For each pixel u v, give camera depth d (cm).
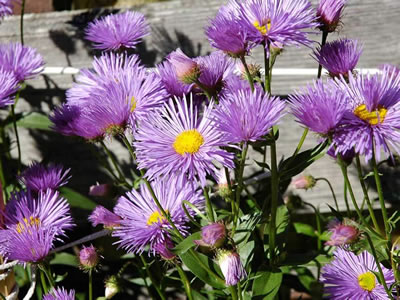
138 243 35
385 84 31
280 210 41
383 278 33
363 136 29
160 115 33
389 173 48
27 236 36
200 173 30
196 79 34
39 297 47
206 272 36
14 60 43
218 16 34
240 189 34
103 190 44
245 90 33
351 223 34
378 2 46
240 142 31
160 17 48
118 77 38
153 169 31
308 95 31
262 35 31
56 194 39
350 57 34
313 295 46
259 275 38
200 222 39
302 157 36
